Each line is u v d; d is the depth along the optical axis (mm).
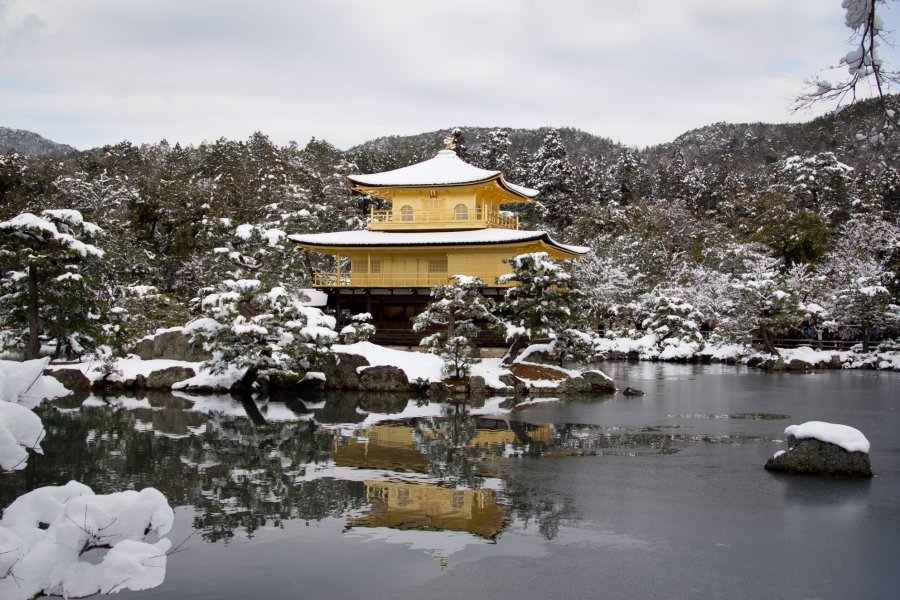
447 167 61938
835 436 18750
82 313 35219
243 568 12117
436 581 11617
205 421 27453
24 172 72688
